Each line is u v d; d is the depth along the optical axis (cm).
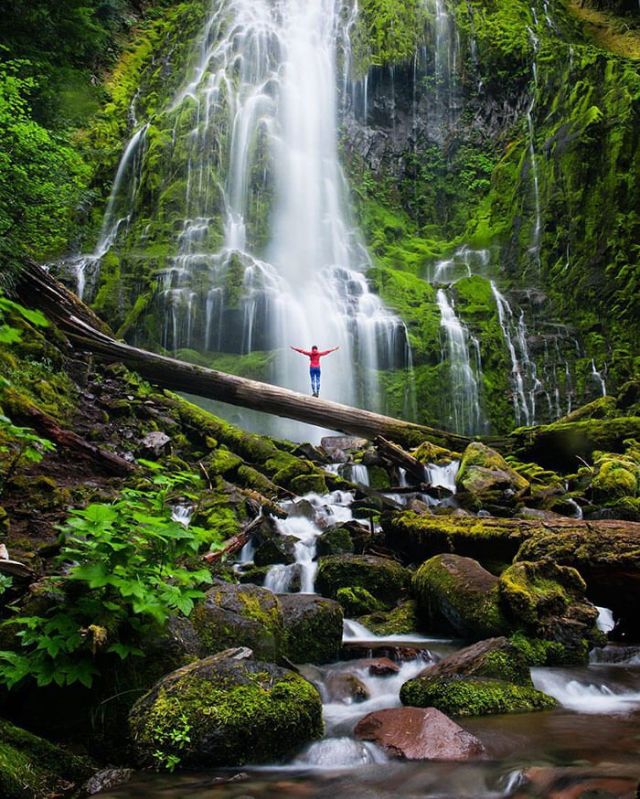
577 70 2550
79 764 358
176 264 2023
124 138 2645
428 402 1938
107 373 1203
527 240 2369
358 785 345
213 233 2236
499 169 2612
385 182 2814
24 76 2144
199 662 400
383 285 2173
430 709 414
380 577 729
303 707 390
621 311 2075
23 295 1195
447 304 2147
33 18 2256
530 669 542
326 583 731
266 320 1942
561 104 2539
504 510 934
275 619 496
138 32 3186
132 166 2491
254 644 464
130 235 2238
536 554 661
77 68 2780
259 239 2330
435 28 3000
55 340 1187
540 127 2594
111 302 1878
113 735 384
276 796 332
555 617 585
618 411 1358
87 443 892
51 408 1002
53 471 835
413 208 2778
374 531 866
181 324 1900
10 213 1209
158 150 2412
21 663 369
